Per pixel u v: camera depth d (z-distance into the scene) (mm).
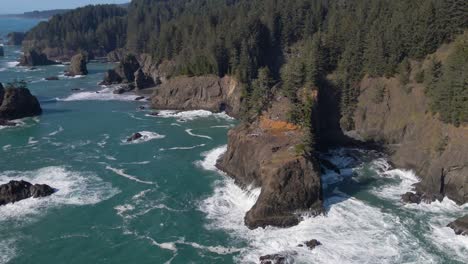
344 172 111062
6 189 97375
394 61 129875
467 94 100750
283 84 137250
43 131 148250
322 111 134375
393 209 91625
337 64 145125
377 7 160000
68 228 86938
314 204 89938
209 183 105500
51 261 77062
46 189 100438
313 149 100438
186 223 87875
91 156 123938
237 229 85562
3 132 147250
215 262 75312
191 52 197875
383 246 78500
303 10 198750
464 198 93875
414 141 114500
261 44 193375
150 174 111125
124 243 81688
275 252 77438
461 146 98438
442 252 76562
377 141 125938
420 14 129250
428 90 118250
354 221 87062
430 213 90000
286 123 112875
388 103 128000
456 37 126375
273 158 94812
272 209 87062
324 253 76438
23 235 84750
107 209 93750
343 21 166000
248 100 132625
